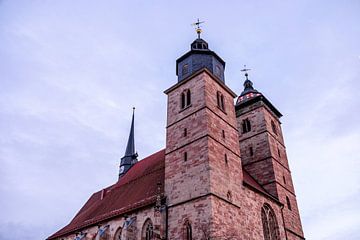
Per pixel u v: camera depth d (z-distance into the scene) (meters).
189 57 44.88
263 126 48.56
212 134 35.84
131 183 48.72
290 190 46.78
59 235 49.84
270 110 52.59
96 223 43.22
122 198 45.25
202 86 39.47
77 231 46.28
